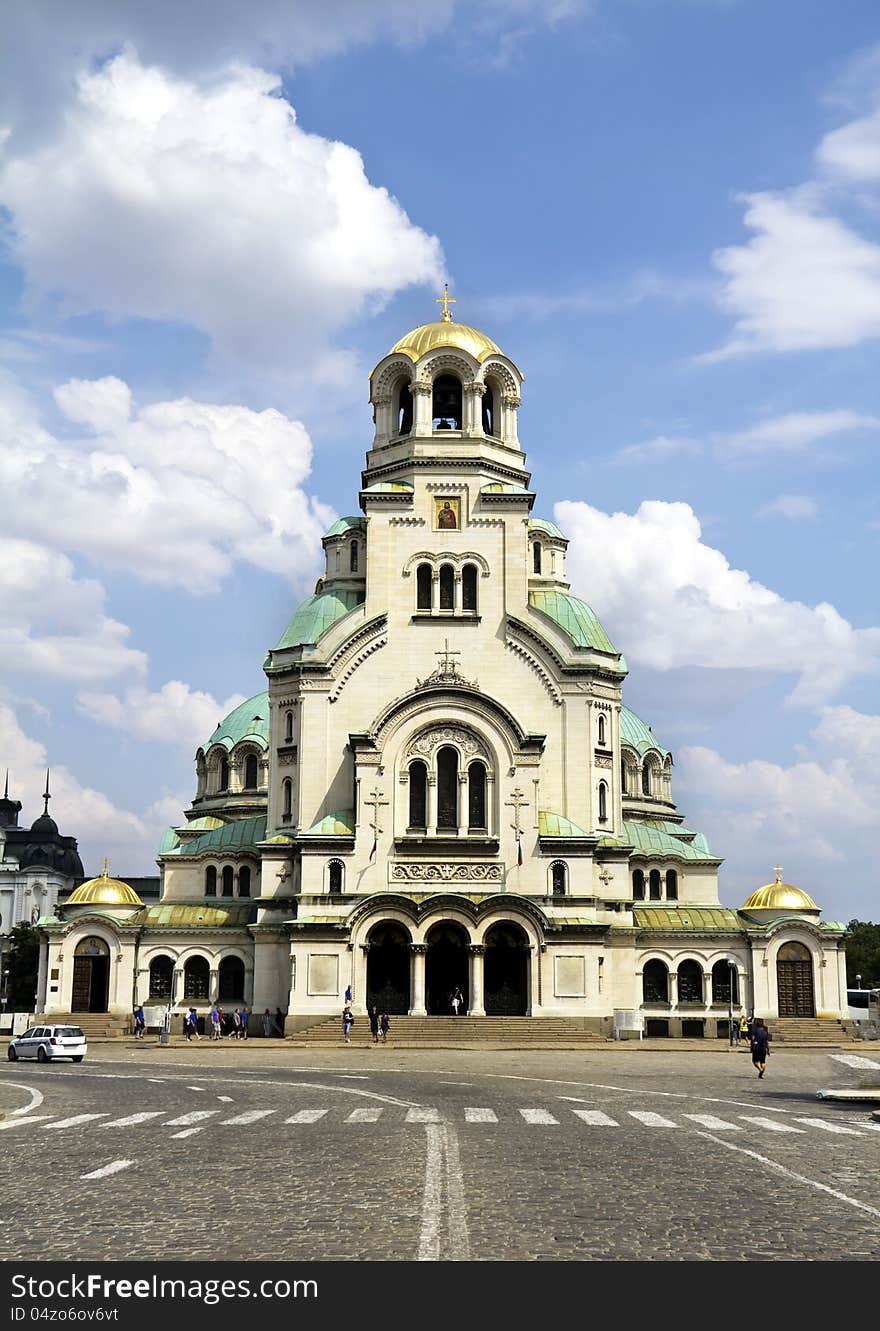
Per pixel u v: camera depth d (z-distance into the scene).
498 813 99.56
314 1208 24.95
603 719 108.25
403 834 99.19
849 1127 41.81
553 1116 43.88
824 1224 23.78
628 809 123.75
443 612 106.25
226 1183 28.19
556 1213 24.50
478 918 96.50
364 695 105.31
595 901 98.56
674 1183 28.42
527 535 109.69
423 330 115.75
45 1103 50.09
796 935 105.88
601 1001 97.25
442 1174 29.31
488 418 114.50
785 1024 101.25
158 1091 55.56
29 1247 21.78
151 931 106.25
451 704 101.12
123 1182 28.59
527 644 106.12
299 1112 45.34
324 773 104.19
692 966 106.25
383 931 98.38
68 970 106.38
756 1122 42.81
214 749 130.25
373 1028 92.69
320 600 112.31
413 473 108.88
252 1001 103.31
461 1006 98.31
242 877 114.50
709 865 117.94
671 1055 82.81
